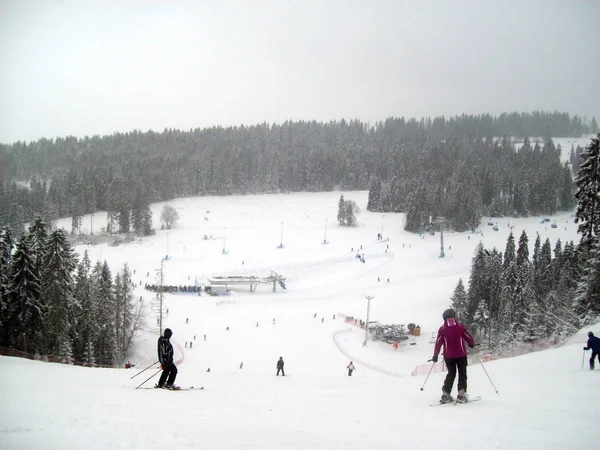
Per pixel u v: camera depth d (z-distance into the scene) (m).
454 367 9.92
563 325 32.78
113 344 50.59
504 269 67.12
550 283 67.06
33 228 45.00
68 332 43.69
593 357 15.32
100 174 185.12
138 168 199.12
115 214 145.12
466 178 171.75
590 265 31.91
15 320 38.81
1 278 38.72
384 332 59.97
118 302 54.38
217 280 87.50
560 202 169.88
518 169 191.88
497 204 162.25
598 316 29.42
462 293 66.88
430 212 144.62
